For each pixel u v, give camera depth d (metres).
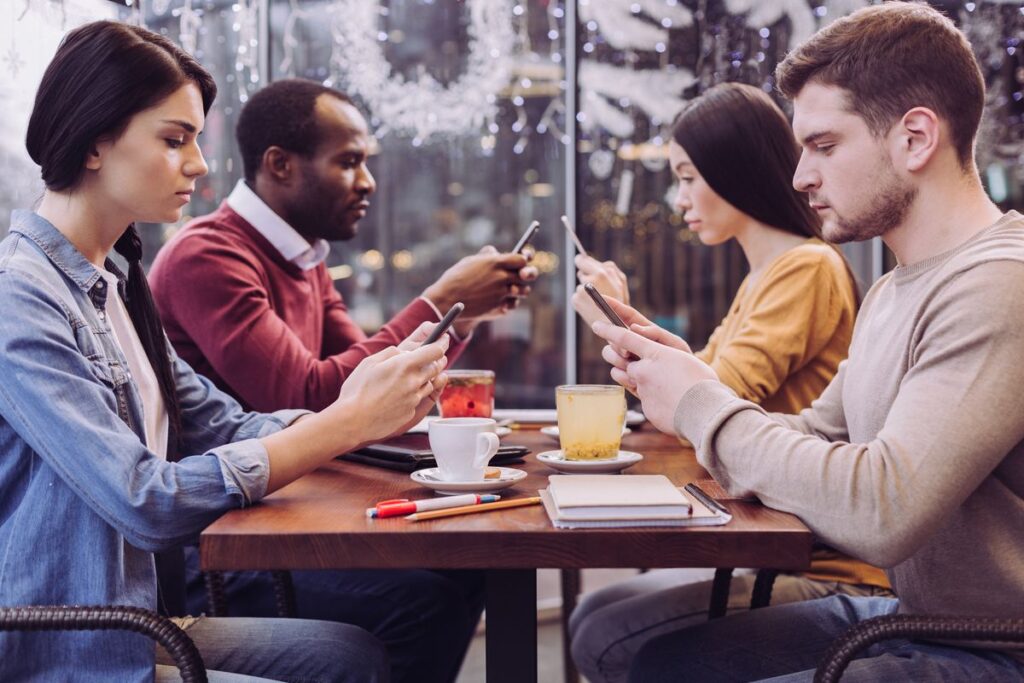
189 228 1.91
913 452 0.95
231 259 1.84
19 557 1.05
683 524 0.96
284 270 2.00
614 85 2.52
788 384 1.74
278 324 1.83
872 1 2.35
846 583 1.56
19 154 1.76
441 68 2.58
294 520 1.00
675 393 1.11
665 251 2.67
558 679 2.48
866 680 1.02
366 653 1.29
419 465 1.29
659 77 2.51
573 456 1.26
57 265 1.13
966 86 1.08
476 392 1.56
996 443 0.95
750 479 1.04
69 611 0.97
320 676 1.25
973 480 0.95
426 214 2.90
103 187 1.16
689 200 1.89
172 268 1.82
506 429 1.58
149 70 1.14
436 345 1.16
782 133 1.81
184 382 1.44
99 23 1.15
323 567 0.94
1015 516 1.02
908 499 0.94
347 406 1.11
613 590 1.81
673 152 1.90
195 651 0.97
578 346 2.62
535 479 1.22
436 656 1.76
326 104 1.98
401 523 0.98
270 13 2.49
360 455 1.36
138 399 1.19
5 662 1.03
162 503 1.01
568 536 0.94
